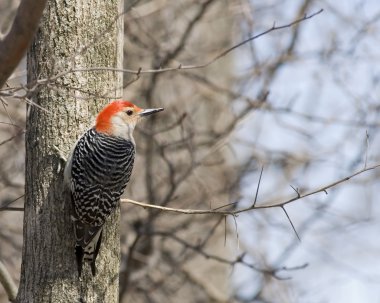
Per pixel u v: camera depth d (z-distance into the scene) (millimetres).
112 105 10023
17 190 15570
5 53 7539
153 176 15195
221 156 15539
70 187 9609
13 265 15586
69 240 9641
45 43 9727
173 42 16375
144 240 15062
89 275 9664
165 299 15812
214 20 16125
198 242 14102
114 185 9758
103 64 9867
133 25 15961
